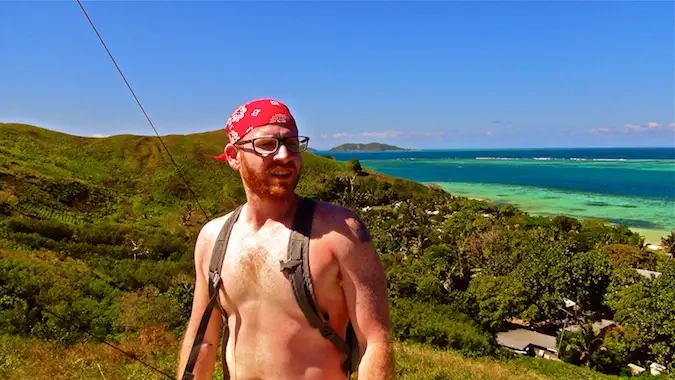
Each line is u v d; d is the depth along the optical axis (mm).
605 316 53281
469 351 37219
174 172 112875
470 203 107562
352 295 2078
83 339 19516
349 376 2199
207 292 2461
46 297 33438
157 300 30734
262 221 2209
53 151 118688
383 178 134250
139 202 100750
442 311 45500
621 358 41562
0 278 35750
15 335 20844
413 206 104188
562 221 85438
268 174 2109
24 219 70062
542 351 45000
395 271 54719
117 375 13133
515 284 50438
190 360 2418
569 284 52625
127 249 62438
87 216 88562
